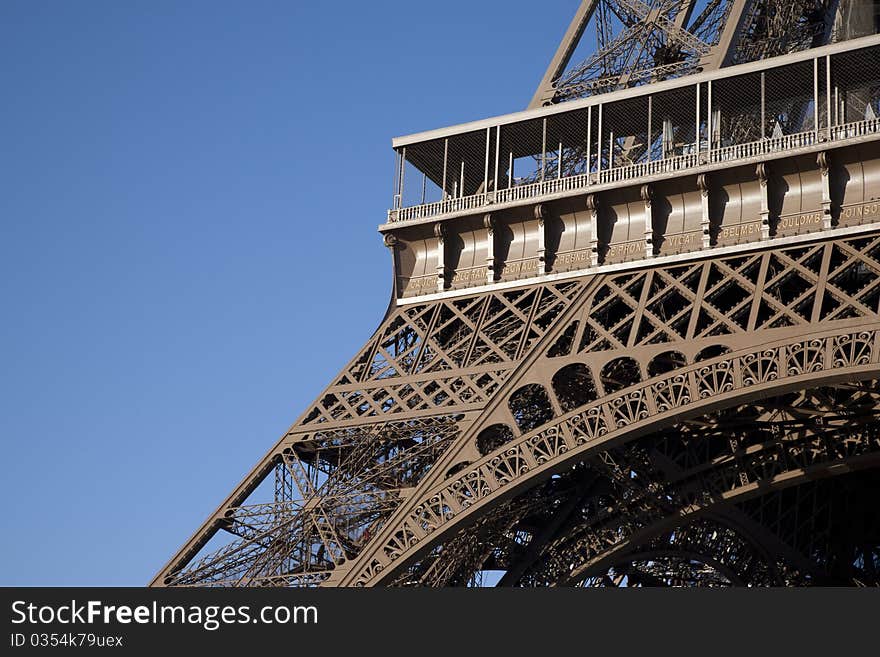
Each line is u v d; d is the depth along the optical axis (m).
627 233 70.44
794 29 88.94
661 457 74.31
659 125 75.69
